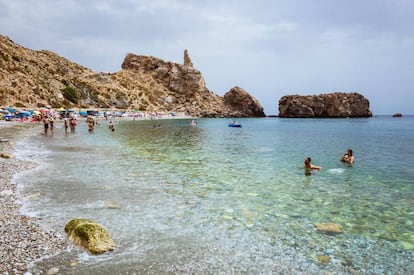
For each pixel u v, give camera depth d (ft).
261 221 35.35
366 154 98.94
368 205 42.32
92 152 87.66
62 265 24.08
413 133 204.74
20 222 32.24
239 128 261.44
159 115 482.69
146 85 649.61
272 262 25.82
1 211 35.37
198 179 56.44
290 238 30.76
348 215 38.04
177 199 43.14
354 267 25.27
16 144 99.30
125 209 38.14
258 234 31.58
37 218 33.78
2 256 24.72
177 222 34.32
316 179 58.65
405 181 57.72
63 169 61.16
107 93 504.84
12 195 42.09
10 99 305.73
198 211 38.27
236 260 26.00
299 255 27.17
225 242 29.50
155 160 77.05
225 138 154.61
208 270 24.26
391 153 101.71
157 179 55.36
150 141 128.88
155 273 23.53
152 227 32.63
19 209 36.52
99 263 24.67
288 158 85.35
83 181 51.65
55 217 34.35
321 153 97.76
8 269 22.86
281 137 165.78
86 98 460.96
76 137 134.51
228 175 60.80
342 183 55.62
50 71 477.77
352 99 596.29
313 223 35.01
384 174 64.54
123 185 49.98
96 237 27.66
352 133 204.64
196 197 44.42
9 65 365.40
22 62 418.92
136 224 33.32
